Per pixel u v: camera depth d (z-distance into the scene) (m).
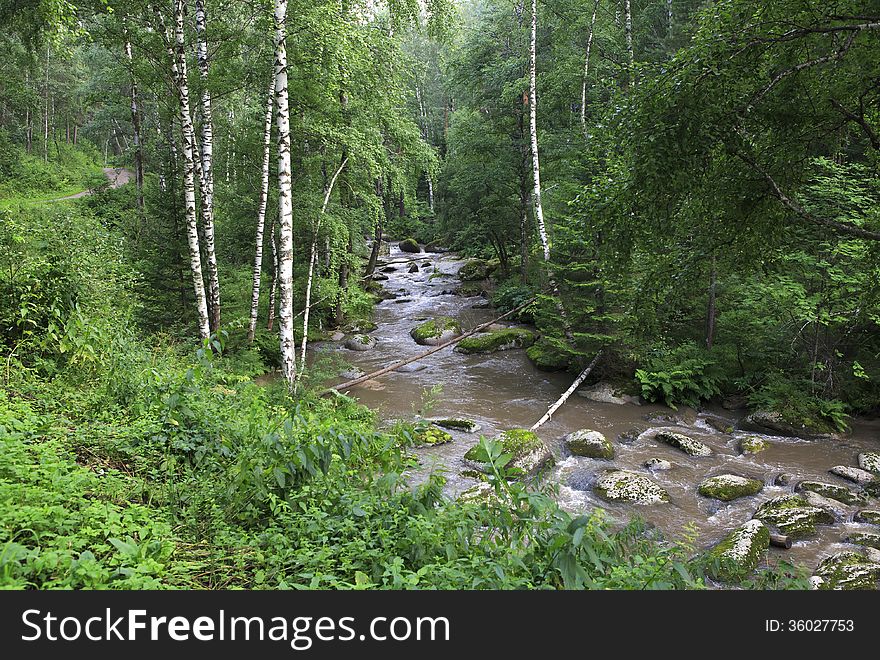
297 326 20.12
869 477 9.52
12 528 3.08
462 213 26.42
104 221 20.88
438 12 14.63
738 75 5.36
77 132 58.34
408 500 4.30
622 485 9.07
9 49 20.97
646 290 7.26
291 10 11.79
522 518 3.83
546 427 12.54
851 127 5.90
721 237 6.39
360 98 14.80
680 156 5.34
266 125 14.57
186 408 5.47
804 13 5.11
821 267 12.23
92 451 4.84
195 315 14.41
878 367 12.71
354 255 18.91
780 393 12.89
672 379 14.05
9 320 6.66
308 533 3.95
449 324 21.09
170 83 13.53
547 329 17.33
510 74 21.83
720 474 10.02
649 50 21.30
